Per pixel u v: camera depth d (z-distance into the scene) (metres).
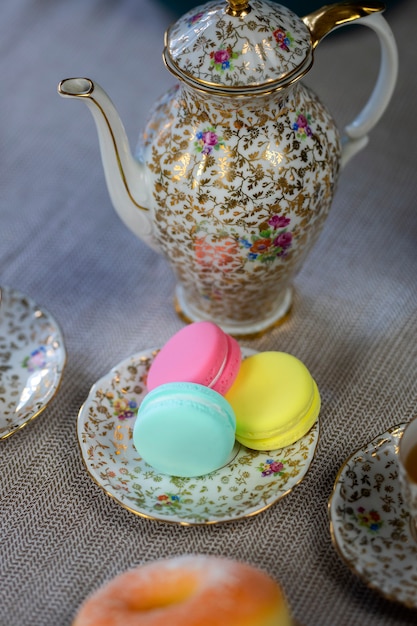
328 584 0.58
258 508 0.59
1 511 0.62
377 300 0.72
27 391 0.66
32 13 0.93
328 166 0.64
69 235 0.77
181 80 0.60
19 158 0.82
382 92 0.65
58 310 0.72
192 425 0.60
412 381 0.67
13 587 0.59
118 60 0.89
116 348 0.70
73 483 0.63
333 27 0.62
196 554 0.59
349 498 0.59
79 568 0.59
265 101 0.61
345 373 0.68
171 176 0.63
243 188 0.62
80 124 0.84
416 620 0.56
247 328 0.71
